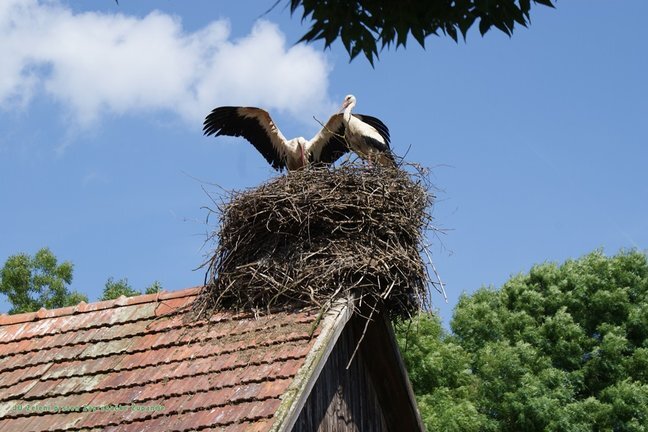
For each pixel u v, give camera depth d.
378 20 5.75
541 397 27.59
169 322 9.79
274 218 10.07
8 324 10.72
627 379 28.78
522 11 5.67
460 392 27.58
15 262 26.06
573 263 33.28
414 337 27.41
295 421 8.16
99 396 8.91
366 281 9.73
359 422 10.12
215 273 10.03
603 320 31.48
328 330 8.86
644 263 32.47
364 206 10.12
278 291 9.52
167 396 8.56
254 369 8.55
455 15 5.70
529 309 32.22
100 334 9.96
